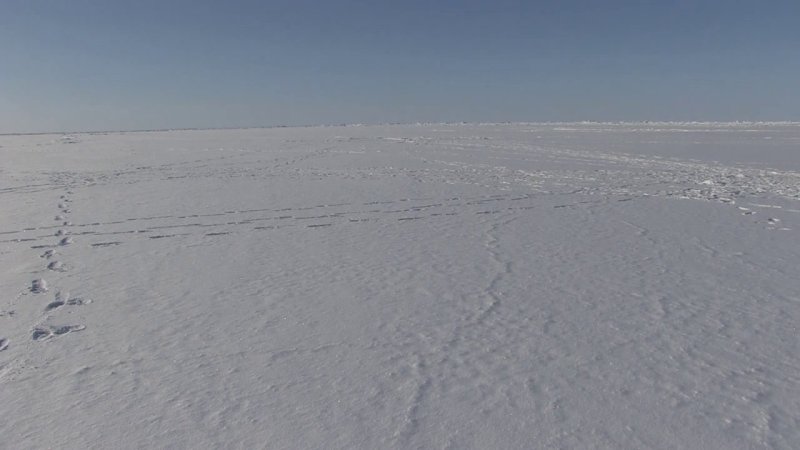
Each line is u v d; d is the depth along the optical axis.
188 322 5.92
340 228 11.07
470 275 7.52
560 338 5.33
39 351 5.24
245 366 4.84
